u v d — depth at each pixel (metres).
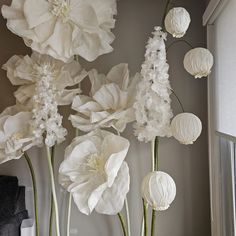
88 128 1.02
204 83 1.21
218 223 1.07
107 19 1.03
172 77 1.21
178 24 0.87
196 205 1.19
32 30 1.01
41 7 1.01
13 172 1.25
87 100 1.07
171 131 0.93
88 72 1.13
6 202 1.09
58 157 1.23
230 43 0.91
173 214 1.20
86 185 0.97
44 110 0.99
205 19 1.10
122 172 0.97
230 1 0.91
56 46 1.01
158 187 0.87
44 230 1.23
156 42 0.94
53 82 1.05
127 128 1.22
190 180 1.20
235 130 0.88
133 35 1.23
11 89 1.25
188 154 1.21
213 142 1.09
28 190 1.24
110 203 0.96
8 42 1.25
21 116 1.04
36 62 1.08
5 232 1.05
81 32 1.03
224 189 1.07
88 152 1.00
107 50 1.04
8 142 1.01
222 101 1.02
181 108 1.20
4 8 1.02
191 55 0.89
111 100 1.02
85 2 1.00
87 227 1.23
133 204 1.21
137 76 1.04
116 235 1.22
